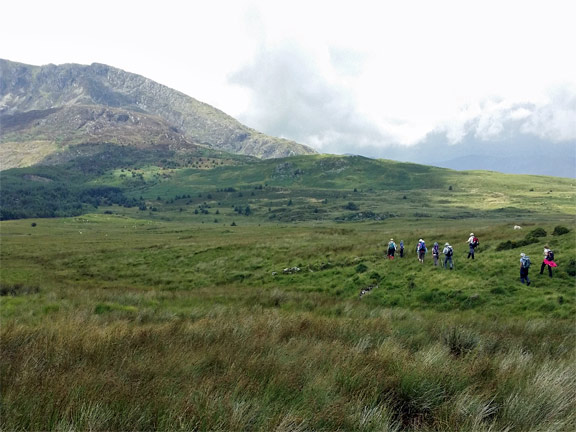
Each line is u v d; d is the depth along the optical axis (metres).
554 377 5.08
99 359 5.78
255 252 40.81
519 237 32.38
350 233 60.50
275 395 4.41
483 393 4.51
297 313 14.95
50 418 3.45
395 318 14.83
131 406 3.73
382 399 4.46
